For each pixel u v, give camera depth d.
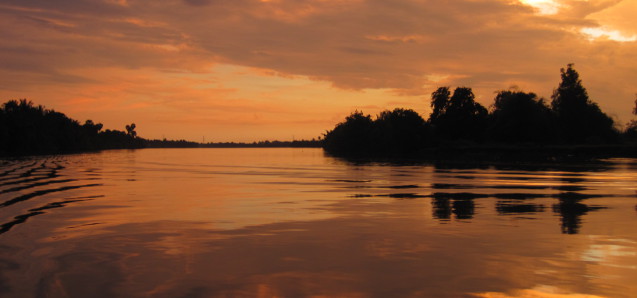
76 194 26.33
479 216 18.31
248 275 10.43
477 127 111.62
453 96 115.00
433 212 19.36
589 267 11.02
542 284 9.81
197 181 35.69
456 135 113.69
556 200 23.41
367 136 141.25
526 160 76.06
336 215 18.56
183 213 19.12
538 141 93.81
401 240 13.89
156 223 16.81
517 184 32.75
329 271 10.73
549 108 100.69
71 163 73.00
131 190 28.58
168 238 14.23
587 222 16.94
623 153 77.00
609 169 53.91
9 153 132.25
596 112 107.12
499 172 47.72
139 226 16.22
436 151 103.25
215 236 14.52
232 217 18.09
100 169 54.56
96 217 18.14
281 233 14.97
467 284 9.80
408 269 10.86
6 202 22.84
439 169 53.66
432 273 10.55
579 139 101.94
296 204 21.88
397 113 122.88
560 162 70.62
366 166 60.94
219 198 24.25
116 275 10.43
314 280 10.08
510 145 93.69
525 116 94.50
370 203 22.20
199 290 9.46
